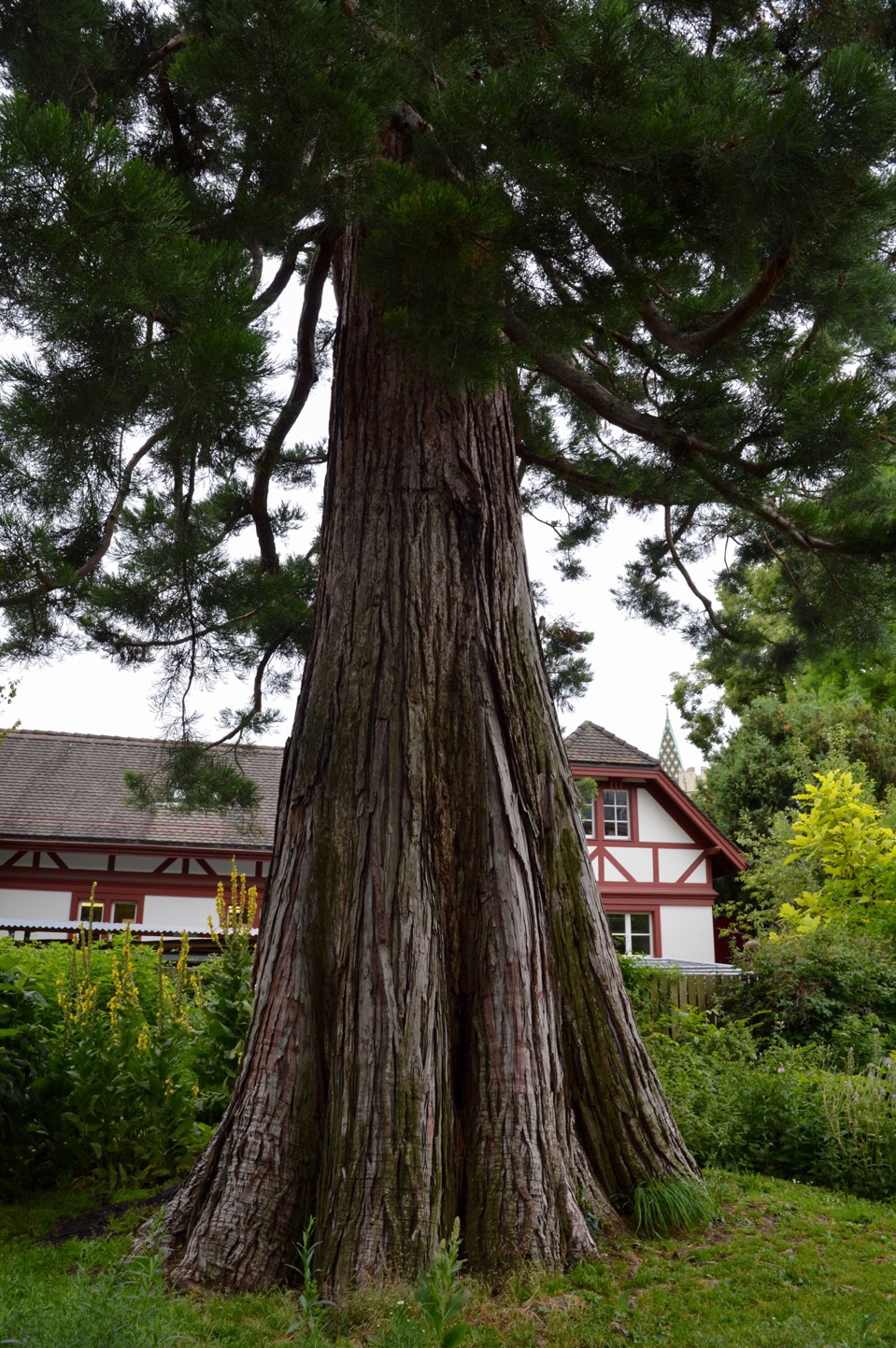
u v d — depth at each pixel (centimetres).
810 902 1229
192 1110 589
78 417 437
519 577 550
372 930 443
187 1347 325
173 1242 425
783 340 569
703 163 436
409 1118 411
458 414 550
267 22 402
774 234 466
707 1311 378
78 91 659
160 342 416
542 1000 456
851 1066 666
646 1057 495
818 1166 586
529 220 448
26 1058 575
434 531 524
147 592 823
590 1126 468
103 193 347
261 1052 445
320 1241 395
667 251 454
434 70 486
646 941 2103
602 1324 365
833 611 652
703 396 526
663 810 2159
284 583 880
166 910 1789
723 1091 664
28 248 366
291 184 458
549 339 498
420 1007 432
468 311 443
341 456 557
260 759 2134
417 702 489
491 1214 410
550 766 514
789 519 582
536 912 472
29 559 592
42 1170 579
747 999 1051
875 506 599
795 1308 381
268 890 488
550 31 452
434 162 485
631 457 764
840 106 398
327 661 511
